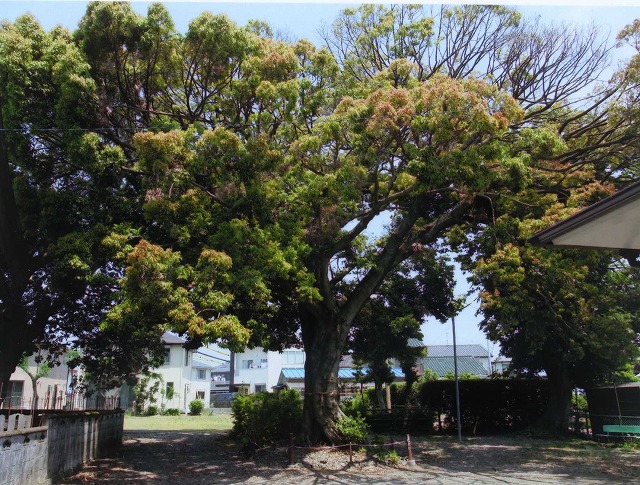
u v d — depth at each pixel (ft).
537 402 73.56
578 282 47.75
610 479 36.29
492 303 51.62
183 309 32.58
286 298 48.80
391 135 39.22
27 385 103.86
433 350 176.86
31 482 30.86
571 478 36.81
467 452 49.73
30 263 47.11
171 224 37.81
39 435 32.17
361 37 57.93
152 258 32.83
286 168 43.27
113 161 39.42
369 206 48.52
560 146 42.93
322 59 47.52
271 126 44.55
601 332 51.90
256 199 39.40
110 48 40.29
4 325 48.49
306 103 45.60
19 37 38.06
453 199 53.67
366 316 67.62
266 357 195.93
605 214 22.21
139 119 44.57
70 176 44.39
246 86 41.91
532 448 52.70
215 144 37.78
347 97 40.81
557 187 51.88
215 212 40.01
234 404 65.05
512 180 44.45
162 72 44.29
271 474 38.86
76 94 37.19
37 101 39.50
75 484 34.91
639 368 88.28
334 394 47.60
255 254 37.04
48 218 41.29
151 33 39.58
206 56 42.29
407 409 72.69
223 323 33.24
